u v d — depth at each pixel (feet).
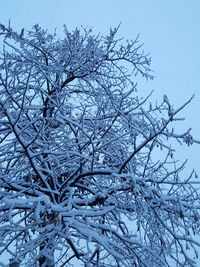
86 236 13.23
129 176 14.12
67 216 13.21
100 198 14.99
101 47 22.39
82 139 18.31
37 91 18.83
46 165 17.11
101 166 18.51
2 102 13.87
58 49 22.29
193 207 15.23
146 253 15.46
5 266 13.17
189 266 15.40
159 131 13.28
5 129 17.61
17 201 11.35
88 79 22.66
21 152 18.19
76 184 17.97
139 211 15.35
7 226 14.32
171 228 16.25
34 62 18.63
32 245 13.57
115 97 21.30
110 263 16.94
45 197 12.28
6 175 15.40
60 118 17.52
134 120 19.31
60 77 21.43
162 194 14.79
